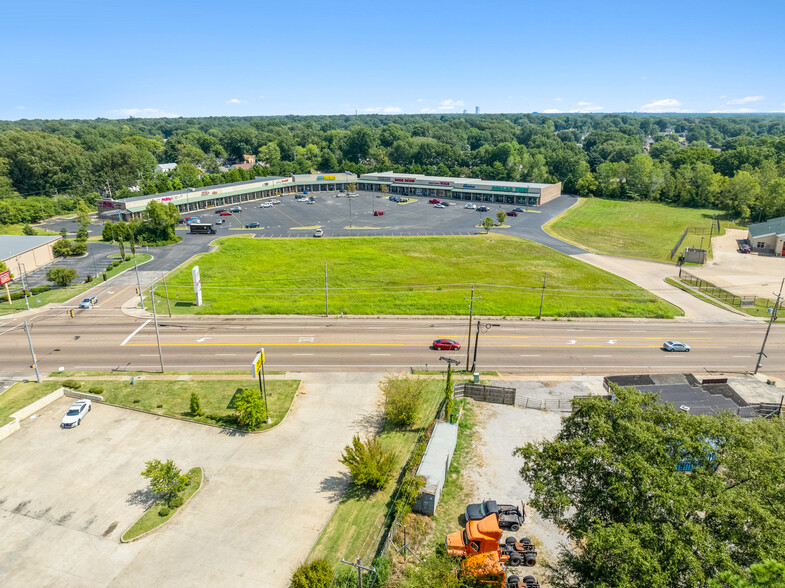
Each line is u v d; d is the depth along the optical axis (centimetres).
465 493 3925
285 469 4294
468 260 11062
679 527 2245
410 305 8306
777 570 1738
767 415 4853
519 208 17050
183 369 6075
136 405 5256
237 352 6556
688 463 2597
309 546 3459
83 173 18075
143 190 16938
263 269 10281
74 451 4534
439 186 19262
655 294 9012
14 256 9612
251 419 4788
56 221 14812
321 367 6156
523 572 3194
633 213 16588
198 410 5038
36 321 7500
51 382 5703
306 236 13000
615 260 11175
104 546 3488
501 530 3228
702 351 6756
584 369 6194
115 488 4081
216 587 3139
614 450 2675
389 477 4138
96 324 7419
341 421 5012
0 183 15912
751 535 2177
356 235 13125
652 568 2100
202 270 10094
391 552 3303
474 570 2912
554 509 2684
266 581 3180
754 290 9256
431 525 3584
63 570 3297
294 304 8306
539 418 5031
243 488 4056
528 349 6756
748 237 12862
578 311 8069
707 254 11756
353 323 7619
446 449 4175
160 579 3209
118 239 11794
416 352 6600
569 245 12412
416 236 13025
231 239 12462
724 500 2291
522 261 10994
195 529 3625
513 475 4144
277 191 19688
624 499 2402
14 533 3609
